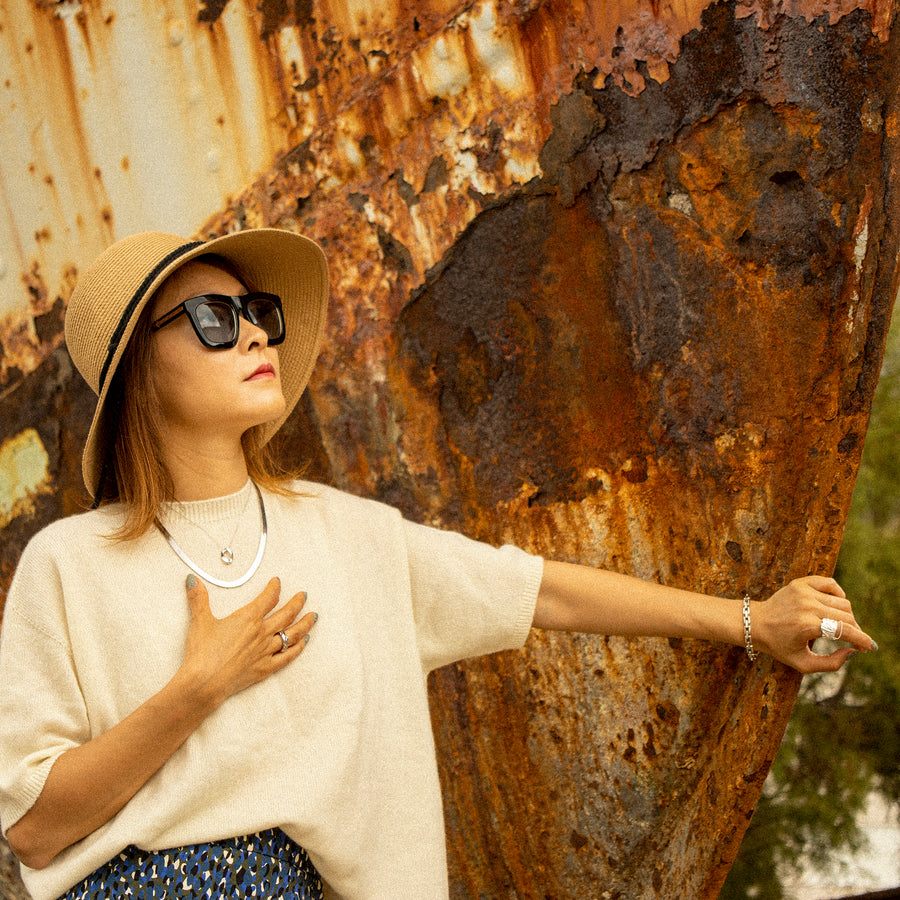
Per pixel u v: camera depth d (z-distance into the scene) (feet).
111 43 5.53
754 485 4.61
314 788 4.00
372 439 5.52
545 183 4.97
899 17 4.05
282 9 5.23
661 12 4.58
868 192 4.17
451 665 5.45
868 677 10.80
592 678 5.10
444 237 5.21
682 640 4.88
